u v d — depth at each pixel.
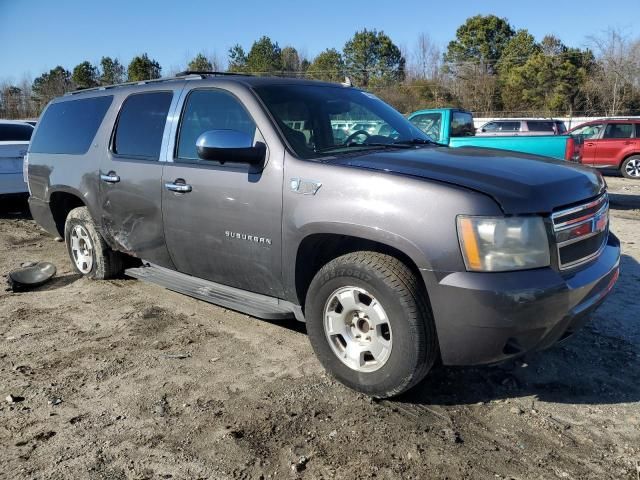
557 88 47.25
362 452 2.88
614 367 3.75
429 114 11.16
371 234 3.11
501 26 57.88
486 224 2.86
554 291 2.90
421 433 3.04
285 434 3.04
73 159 5.32
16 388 3.60
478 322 2.89
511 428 3.09
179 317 4.78
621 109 44.53
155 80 4.75
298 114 3.88
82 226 5.55
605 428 3.08
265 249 3.67
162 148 4.39
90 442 3.01
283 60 65.94
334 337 3.46
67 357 4.05
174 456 2.88
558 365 3.79
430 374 3.66
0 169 8.92
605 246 3.59
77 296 5.36
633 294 5.11
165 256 4.54
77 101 5.57
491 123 19.64
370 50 62.50
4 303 5.21
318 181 3.34
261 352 4.07
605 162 16.84
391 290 3.05
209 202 3.95
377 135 4.20
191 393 3.50
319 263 3.67
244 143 3.54
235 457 2.86
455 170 3.17
